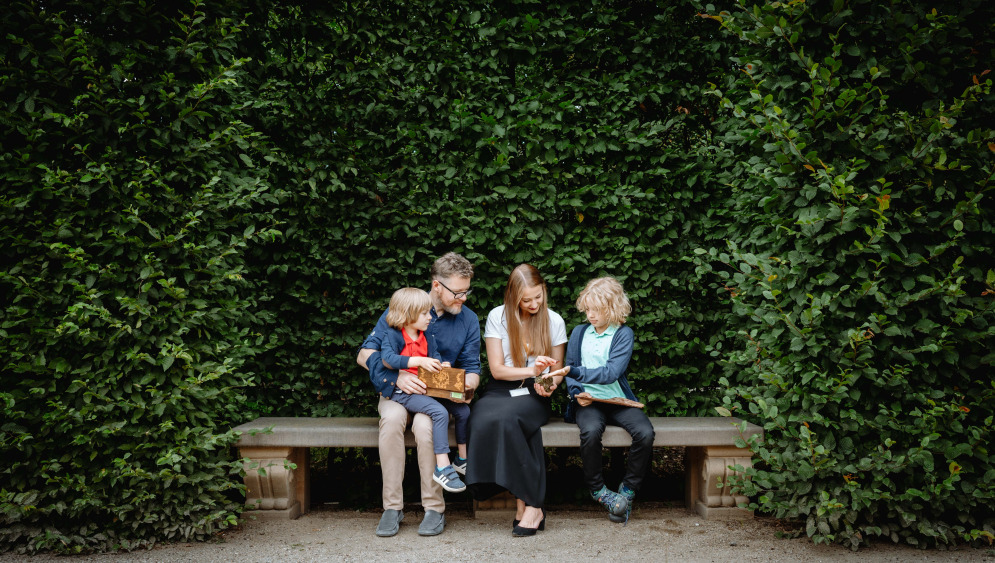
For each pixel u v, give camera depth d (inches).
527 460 121.4
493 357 134.0
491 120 146.2
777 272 116.9
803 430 109.0
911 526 111.9
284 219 145.2
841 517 114.6
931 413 105.0
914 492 105.2
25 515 106.3
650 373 152.0
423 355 129.1
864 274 109.4
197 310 117.1
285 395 151.2
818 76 112.3
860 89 113.0
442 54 149.3
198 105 118.0
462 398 126.2
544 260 150.3
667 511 140.1
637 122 150.6
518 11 151.6
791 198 117.8
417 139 148.6
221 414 133.0
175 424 116.1
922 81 112.0
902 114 109.8
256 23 143.4
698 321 154.9
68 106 112.0
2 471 105.0
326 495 150.6
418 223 148.3
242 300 137.9
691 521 131.7
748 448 132.3
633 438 127.8
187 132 122.0
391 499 123.8
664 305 153.9
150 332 113.0
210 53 125.3
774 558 109.1
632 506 144.5
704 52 153.3
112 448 109.3
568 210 151.5
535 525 122.2
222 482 119.4
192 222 114.8
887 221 105.9
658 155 152.5
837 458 111.6
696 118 156.6
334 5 147.3
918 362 109.4
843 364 110.8
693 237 154.7
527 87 153.6
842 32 116.0
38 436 108.0
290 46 149.2
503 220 149.9
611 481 158.2
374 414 150.8
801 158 110.6
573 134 152.2
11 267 110.1
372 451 152.4
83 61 108.7
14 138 109.5
